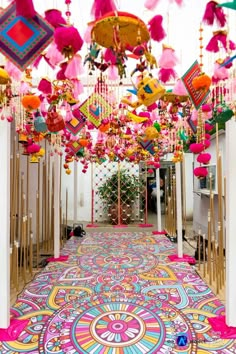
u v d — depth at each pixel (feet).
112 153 17.88
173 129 11.69
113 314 7.83
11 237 10.05
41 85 6.05
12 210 10.18
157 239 17.37
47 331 7.02
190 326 7.19
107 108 9.50
